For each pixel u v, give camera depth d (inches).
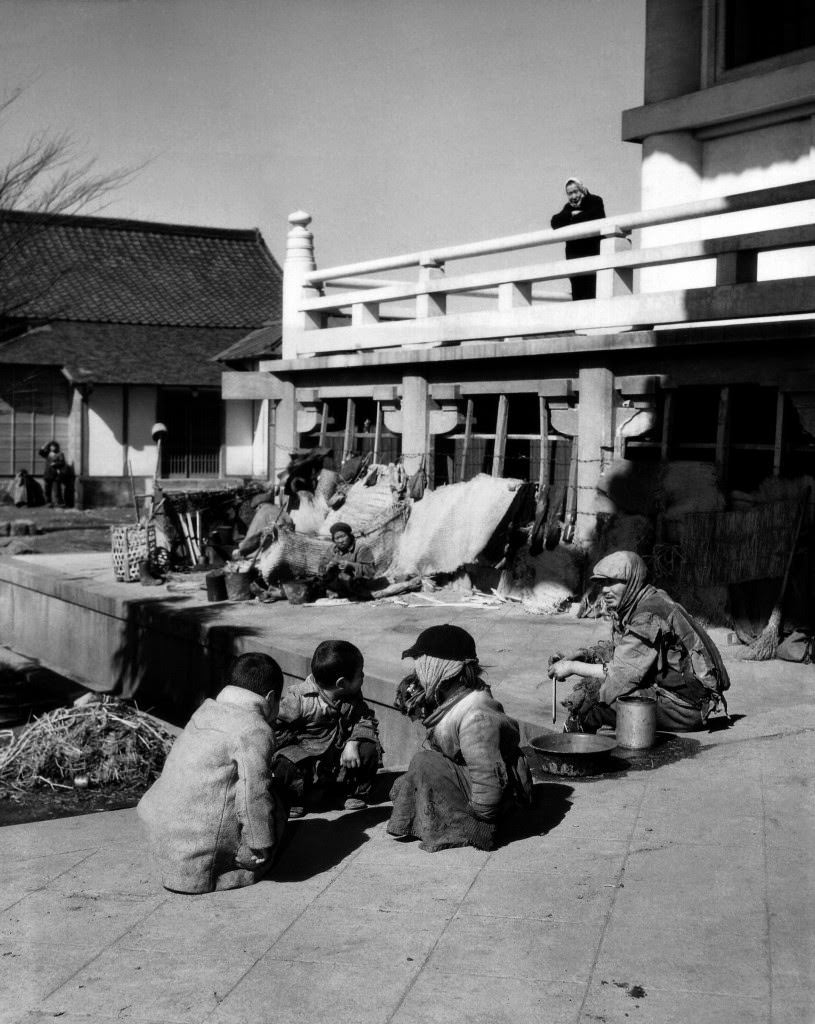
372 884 164.4
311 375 536.7
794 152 393.1
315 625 373.7
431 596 423.8
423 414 465.7
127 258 1267.2
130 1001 131.7
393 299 479.5
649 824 182.5
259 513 475.2
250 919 154.0
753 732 233.0
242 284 1286.9
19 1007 130.6
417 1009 127.3
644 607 228.2
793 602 315.6
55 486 1083.9
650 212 365.1
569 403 405.4
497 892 159.0
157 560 498.0
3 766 300.0
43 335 1112.8
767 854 168.1
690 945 139.8
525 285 428.8
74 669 474.0
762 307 335.0
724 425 350.6
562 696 271.0
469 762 172.7
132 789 293.1
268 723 169.8
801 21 378.9
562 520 410.3
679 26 414.9
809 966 133.3
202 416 1133.7
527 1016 124.5
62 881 171.8
